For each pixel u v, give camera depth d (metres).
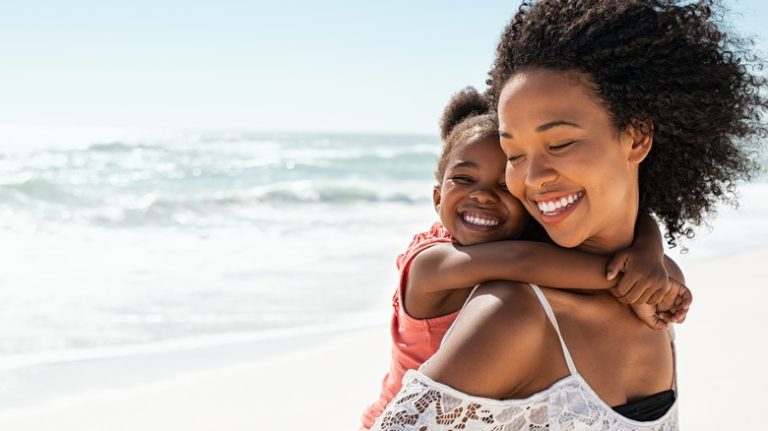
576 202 1.81
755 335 6.03
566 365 1.77
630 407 1.89
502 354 1.68
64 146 40.09
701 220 2.31
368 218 18.67
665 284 1.95
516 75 1.84
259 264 11.25
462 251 2.12
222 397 5.31
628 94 1.81
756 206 17.08
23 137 66.94
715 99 1.93
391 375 2.40
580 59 1.77
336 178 32.28
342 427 4.74
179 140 63.50
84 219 16.95
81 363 6.12
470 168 2.47
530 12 1.87
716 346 5.75
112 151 40.38
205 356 6.34
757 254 10.32
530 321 1.74
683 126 1.94
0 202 18.39
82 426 4.81
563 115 1.76
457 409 1.64
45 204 18.81
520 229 2.50
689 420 4.30
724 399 4.61
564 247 1.96
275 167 34.12
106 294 9.09
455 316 2.16
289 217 18.67
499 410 1.67
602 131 1.80
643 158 1.92
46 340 7.04
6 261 11.58
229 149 48.84
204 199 19.64
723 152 2.07
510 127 1.82
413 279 2.25
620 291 1.91
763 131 2.14
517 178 1.85
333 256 12.05
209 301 8.71
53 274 10.47
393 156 40.56
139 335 7.22
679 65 1.87
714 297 7.54
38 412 5.05
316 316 7.95
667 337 2.10
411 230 16.16
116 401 5.25
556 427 1.70
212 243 13.79
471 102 2.87
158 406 5.16
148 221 17.28
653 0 1.88
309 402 5.20
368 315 7.96
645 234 2.04
